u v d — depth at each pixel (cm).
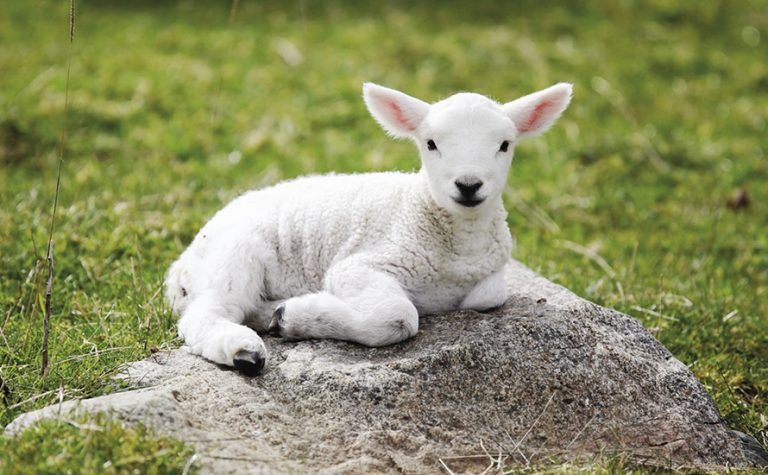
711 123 1716
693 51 1972
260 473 596
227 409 665
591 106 1733
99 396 671
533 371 725
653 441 711
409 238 775
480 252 784
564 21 2047
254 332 734
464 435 681
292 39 1908
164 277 948
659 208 1427
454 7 2097
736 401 863
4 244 1033
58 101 1565
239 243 796
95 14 1986
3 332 815
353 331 738
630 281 1105
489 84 1761
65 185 1291
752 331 1009
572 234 1321
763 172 1557
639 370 752
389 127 805
